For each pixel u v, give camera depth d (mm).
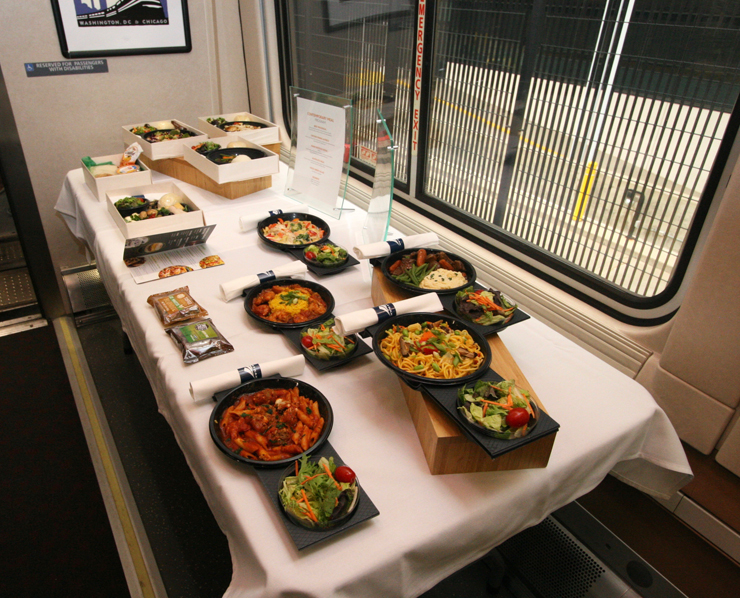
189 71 2553
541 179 1656
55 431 1926
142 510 1639
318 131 1851
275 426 938
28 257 2398
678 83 1256
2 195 2846
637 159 1388
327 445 926
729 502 1354
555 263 1656
